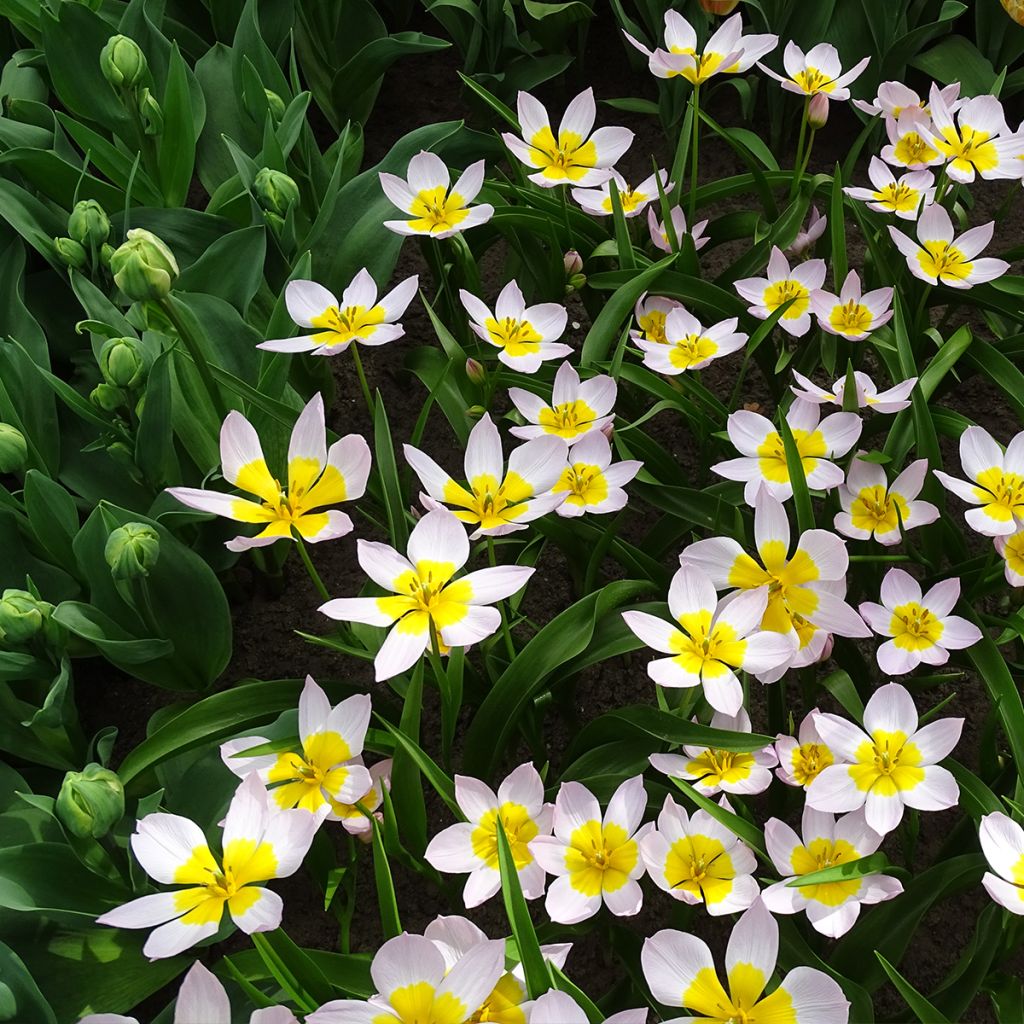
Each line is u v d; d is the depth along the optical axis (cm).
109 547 66
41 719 67
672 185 90
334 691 70
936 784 61
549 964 55
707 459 82
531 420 73
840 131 109
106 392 72
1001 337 90
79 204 78
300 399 81
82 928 66
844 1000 54
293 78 91
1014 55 104
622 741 68
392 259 86
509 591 60
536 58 108
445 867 61
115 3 100
